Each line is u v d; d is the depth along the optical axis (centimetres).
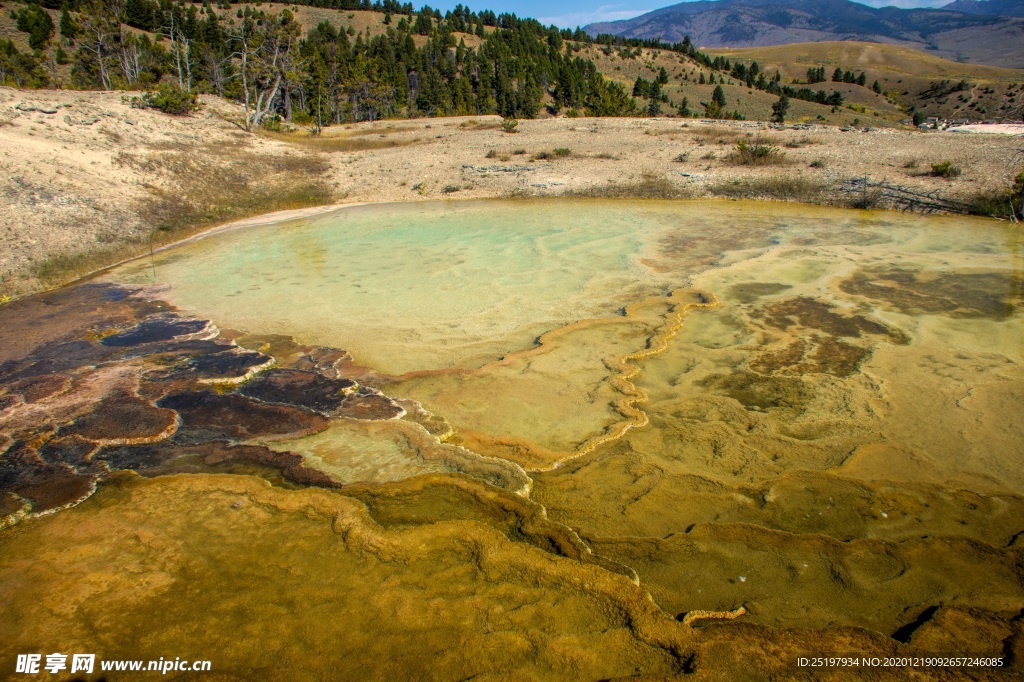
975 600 359
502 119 3169
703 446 530
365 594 374
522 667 319
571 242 1218
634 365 683
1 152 1432
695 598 370
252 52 2834
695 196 1638
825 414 571
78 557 416
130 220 1395
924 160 1650
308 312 888
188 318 880
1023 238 1121
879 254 1061
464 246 1220
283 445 550
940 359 667
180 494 481
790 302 859
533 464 511
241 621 356
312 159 2116
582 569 385
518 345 750
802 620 350
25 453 544
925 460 497
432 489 482
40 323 876
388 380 666
